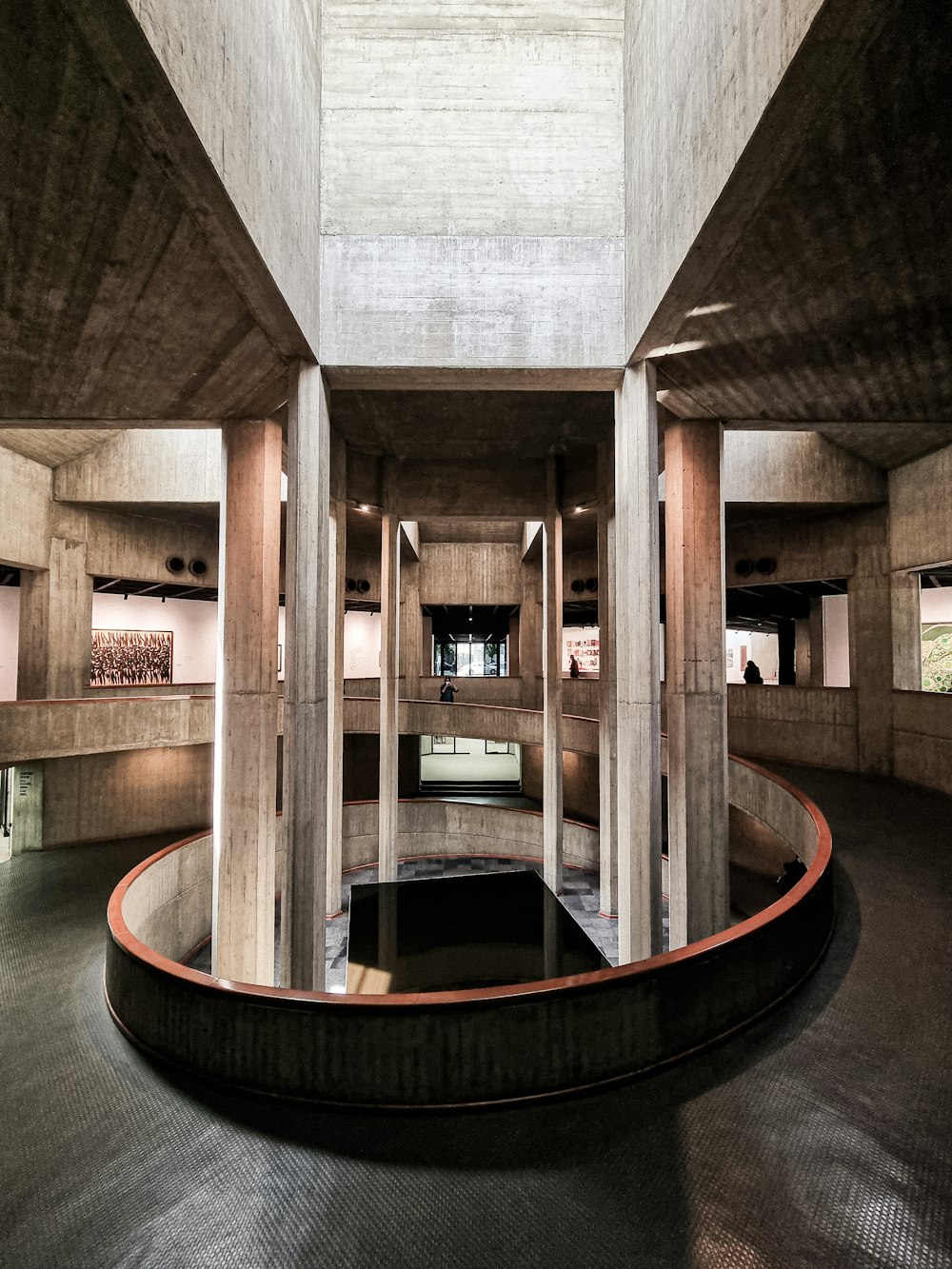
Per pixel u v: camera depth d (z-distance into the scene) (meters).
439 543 19.45
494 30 6.32
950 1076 3.27
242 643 7.11
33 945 6.51
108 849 11.13
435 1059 3.25
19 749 9.26
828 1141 2.90
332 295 6.13
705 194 4.04
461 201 6.21
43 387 6.29
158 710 10.64
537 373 6.33
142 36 2.74
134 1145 3.09
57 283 4.54
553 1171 2.84
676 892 7.25
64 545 11.09
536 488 12.52
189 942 8.95
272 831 7.18
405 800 15.03
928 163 3.39
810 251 4.22
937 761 9.31
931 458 9.42
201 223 4.02
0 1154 3.06
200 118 3.37
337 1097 3.31
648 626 6.10
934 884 5.69
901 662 10.16
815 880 4.52
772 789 7.62
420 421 10.54
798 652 19.39
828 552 11.23
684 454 7.34
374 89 6.25
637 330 5.75
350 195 6.20
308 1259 2.45
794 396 6.64
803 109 3.12
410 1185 2.80
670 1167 2.82
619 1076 3.36
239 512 7.16
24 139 3.28
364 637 21.95
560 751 12.05
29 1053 3.99
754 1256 2.39
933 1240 2.41
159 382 6.26
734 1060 3.47
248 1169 2.92
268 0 4.54
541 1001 3.28
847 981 4.16
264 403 6.84
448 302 6.16
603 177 6.25
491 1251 2.47
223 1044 3.54
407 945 9.84
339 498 11.28
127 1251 2.50
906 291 4.62
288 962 5.91
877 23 2.61
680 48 4.54
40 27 2.68
